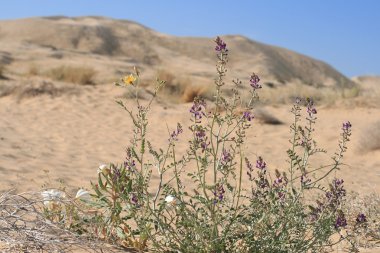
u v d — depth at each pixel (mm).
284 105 15359
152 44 77688
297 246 3389
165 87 16734
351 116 13344
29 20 75000
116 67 40000
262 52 84125
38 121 11836
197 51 79125
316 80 85500
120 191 3551
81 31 72812
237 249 3451
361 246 4363
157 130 11555
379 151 9469
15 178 6633
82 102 13984
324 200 3648
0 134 9938
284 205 3455
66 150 9156
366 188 7168
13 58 46156
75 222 3848
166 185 3637
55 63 41062
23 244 3299
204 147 3473
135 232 3723
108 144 9977
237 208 3406
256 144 10266
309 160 9148
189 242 3379
